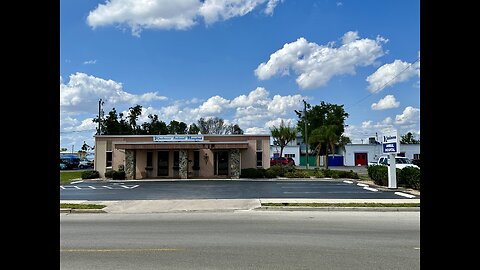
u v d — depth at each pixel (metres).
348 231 8.95
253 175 29.72
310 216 11.66
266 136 31.41
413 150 56.56
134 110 55.41
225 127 74.00
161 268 5.68
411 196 16.69
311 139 44.03
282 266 5.79
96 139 31.25
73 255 6.57
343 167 58.84
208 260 6.16
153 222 10.62
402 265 5.83
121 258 6.33
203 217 11.58
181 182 26.41
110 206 14.18
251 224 10.07
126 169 29.78
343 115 68.62
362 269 5.61
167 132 59.94
